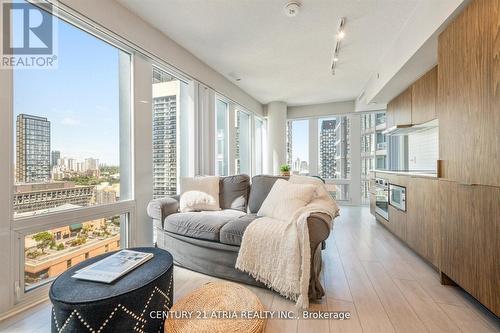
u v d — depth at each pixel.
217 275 2.10
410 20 2.45
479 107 1.53
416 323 1.49
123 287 1.18
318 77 4.17
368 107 5.17
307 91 4.98
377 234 3.38
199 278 2.11
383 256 2.59
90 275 1.27
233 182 3.01
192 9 2.36
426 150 3.58
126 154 2.53
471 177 1.61
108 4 2.18
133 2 2.27
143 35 2.54
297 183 2.54
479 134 1.53
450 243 1.86
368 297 1.79
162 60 2.81
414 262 2.42
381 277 2.10
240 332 1.10
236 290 1.45
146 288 1.22
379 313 1.59
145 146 2.65
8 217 1.57
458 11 1.71
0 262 1.53
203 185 2.89
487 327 1.45
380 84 3.54
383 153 5.24
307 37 2.86
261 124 6.21
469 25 1.61
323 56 3.36
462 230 1.71
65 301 1.09
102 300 1.10
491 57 1.43
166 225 2.40
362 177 5.66
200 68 3.52
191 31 2.76
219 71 3.95
